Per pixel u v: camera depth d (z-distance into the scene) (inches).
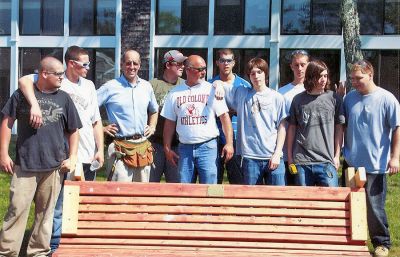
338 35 600.7
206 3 627.8
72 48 238.4
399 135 227.6
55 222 237.0
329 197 184.9
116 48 647.1
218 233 183.9
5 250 216.5
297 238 182.2
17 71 685.9
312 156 223.8
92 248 182.1
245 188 186.7
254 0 619.2
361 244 181.6
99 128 243.6
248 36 617.9
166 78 266.1
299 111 226.1
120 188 187.8
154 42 636.1
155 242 183.6
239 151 232.8
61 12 676.1
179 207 186.2
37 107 209.3
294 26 613.9
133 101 243.8
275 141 230.5
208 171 228.2
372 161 230.5
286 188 186.2
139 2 636.7
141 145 243.0
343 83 250.8
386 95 228.8
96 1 661.3
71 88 236.1
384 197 235.6
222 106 228.7
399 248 253.0
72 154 220.4
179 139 231.9
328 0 605.0
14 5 682.2
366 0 597.9
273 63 611.8
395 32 594.2
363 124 230.5
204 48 629.3
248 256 176.6
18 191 214.1
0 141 214.4
